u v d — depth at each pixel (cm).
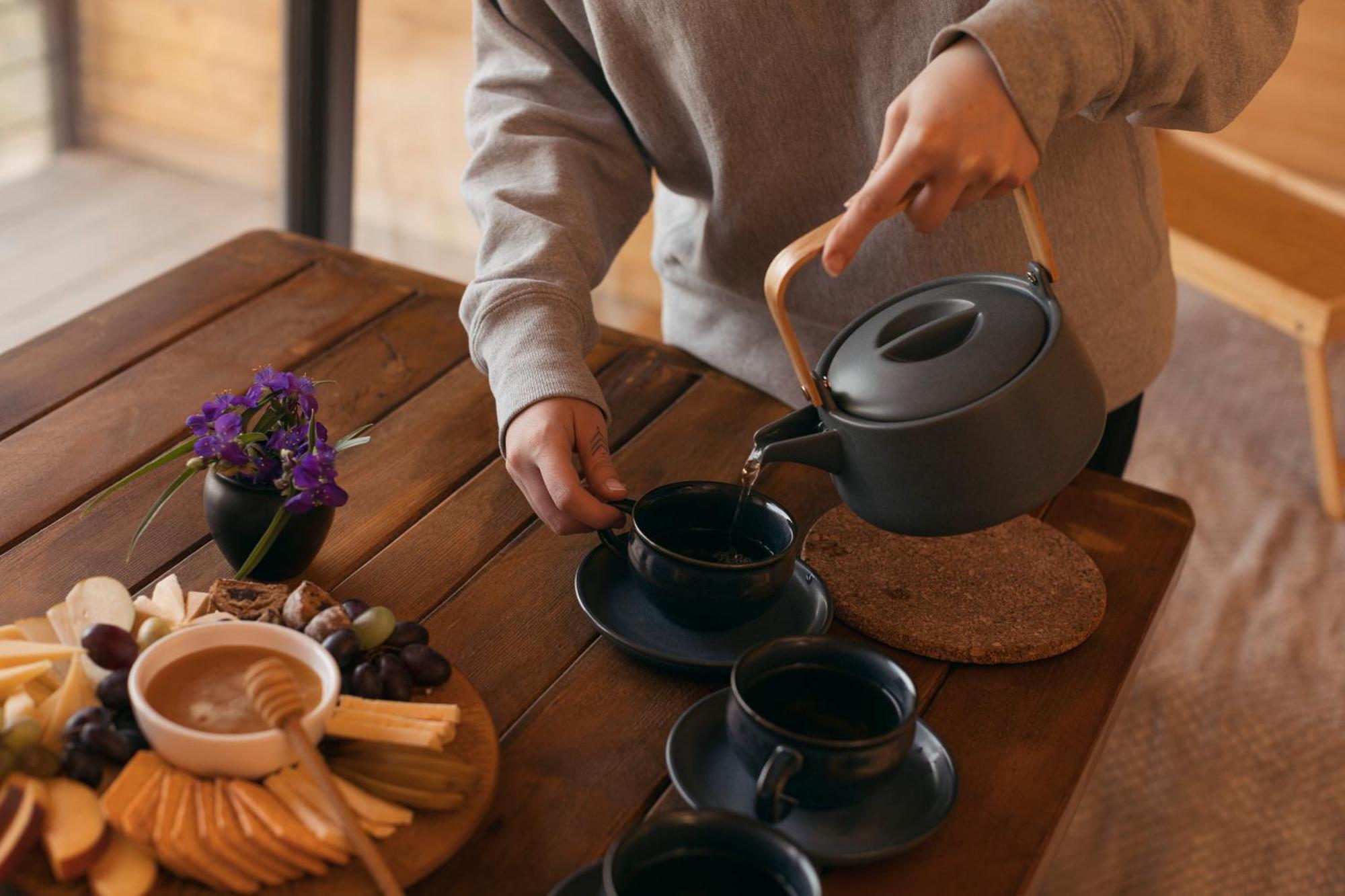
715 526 90
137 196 246
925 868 72
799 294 119
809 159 111
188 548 95
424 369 123
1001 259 112
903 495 79
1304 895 163
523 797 76
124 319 126
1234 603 215
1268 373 284
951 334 81
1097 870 165
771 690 75
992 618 93
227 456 87
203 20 237
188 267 137
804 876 61
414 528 100
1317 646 206
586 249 109
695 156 119
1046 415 77
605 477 93
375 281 138
